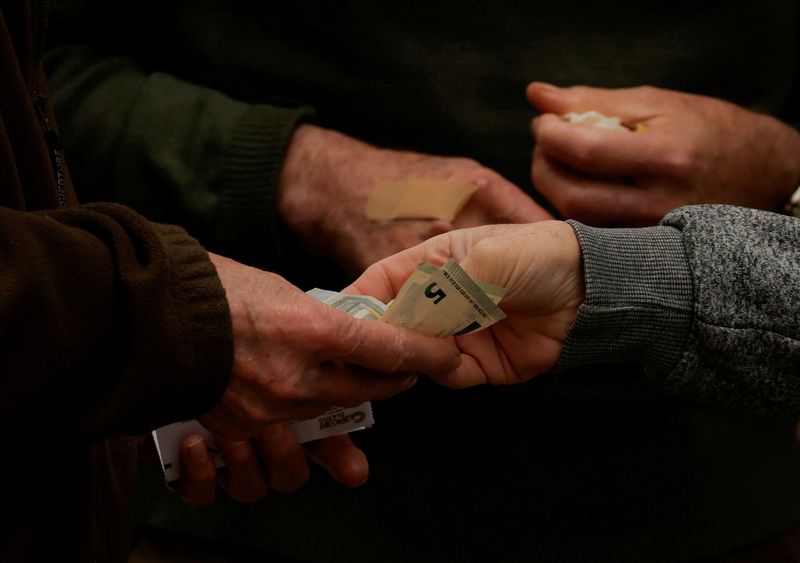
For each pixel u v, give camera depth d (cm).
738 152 194
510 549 201
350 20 207
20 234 101
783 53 217
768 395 143
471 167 199
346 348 128
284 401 129
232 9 216
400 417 206
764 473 208
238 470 161
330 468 170
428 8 206
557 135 185
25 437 108
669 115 192
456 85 210
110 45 229
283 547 203
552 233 146
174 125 208
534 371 159
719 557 204
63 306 104
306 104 221
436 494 204
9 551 119
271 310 123
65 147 210
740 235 142
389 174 200
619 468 203
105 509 152
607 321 143
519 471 203
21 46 128
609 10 207
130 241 111
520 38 207
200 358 112
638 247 146
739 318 138
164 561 210
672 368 147
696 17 210
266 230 205
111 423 110
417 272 130
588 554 201
